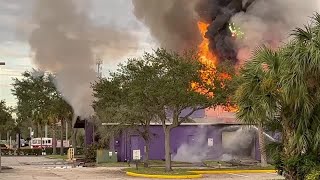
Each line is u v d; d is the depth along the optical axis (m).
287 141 14.59
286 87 13.66
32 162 42.84
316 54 13.11
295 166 14.37
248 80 15.17
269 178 23.27
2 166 35.19
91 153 40.12
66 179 24.19
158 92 25.53
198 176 24.91
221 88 26.19
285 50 14.51
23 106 64.50
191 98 25.86
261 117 14.97
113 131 33.84
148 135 31.61
